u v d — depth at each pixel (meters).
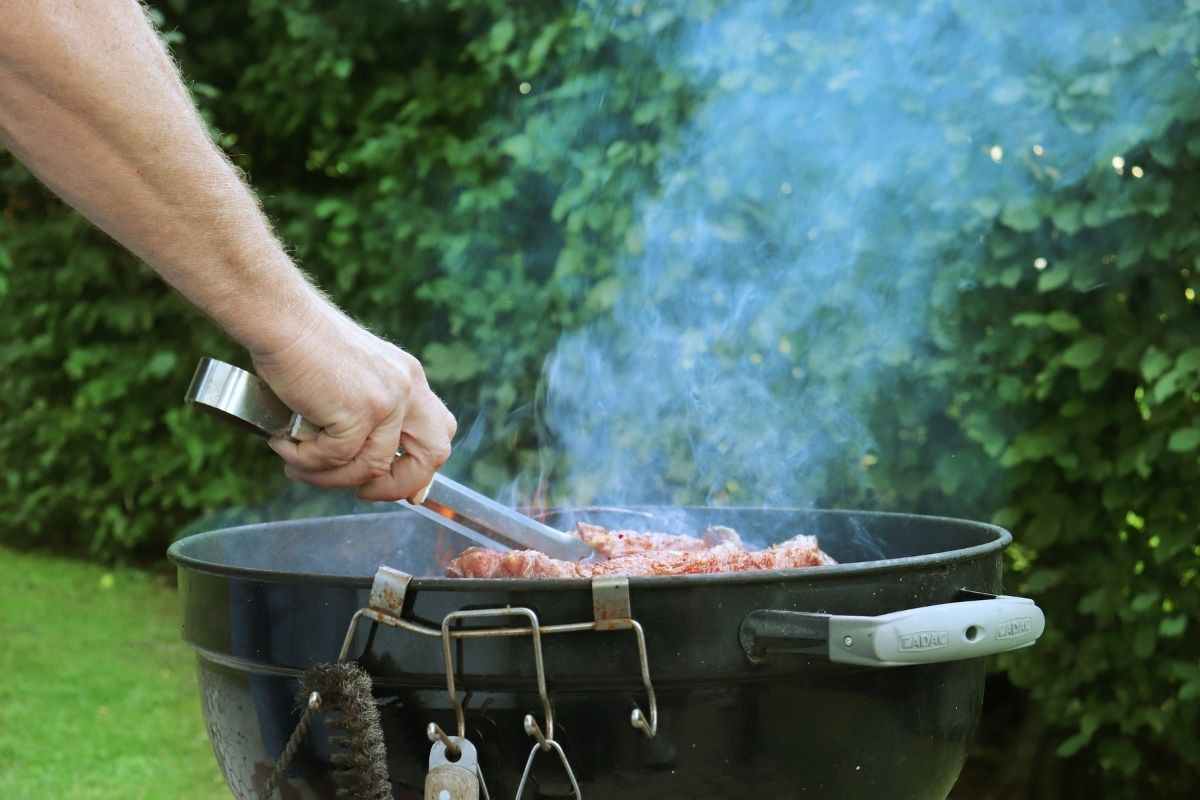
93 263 4.19
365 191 3.37
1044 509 2.38
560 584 1.11
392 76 3.32
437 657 1.14
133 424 4.27
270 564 1.66
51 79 0.98
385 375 1.21
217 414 1.21
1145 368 2.12
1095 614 2.43
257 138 3.80
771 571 1.14
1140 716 2.34
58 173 1.03
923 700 1.26
